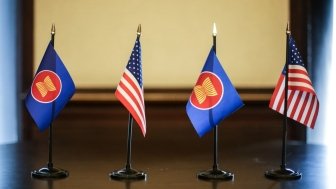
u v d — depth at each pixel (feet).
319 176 6.55
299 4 10.32
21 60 10.50
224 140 9.76
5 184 6.10
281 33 10.49
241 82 10.53
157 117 10.34
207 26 10.52
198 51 10.53
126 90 6.04
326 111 10.21
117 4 10.52
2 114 10.59
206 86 6.13
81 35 10.53
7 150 8.45
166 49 10.52
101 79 10.53
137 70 6.11
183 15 10.51
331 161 7.53
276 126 10.41
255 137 10.35
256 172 6.79
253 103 10.39
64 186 6.02
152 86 10.47
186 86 10.48
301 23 10.30
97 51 10.54
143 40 10.52
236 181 6.27
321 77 10.23
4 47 10.52
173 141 9.59
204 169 6.97
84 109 10.41
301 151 8.38
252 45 10.53
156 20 10.51
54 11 10.52
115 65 10.54
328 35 10.18
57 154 8.10
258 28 10.52
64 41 10.53
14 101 10.56
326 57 10.19
